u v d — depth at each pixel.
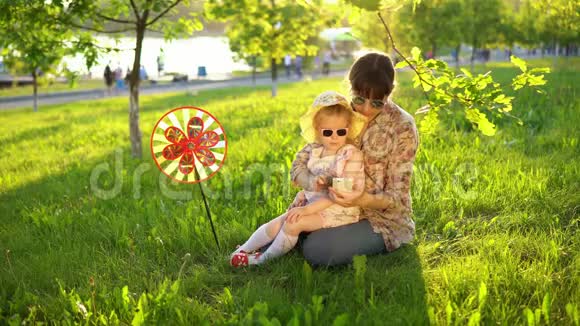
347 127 3.63
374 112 3.60
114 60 8.41
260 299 3.25
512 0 25.09
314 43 38.34
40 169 8.56
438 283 3.42
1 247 4.57
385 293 3.30
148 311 3.12
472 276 3.37
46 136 13.51
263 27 16.20
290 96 19.02
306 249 3.71
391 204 3.67
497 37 25.95
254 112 13.78
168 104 21.67
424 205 4.82
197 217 4.71
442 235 4.28
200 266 3.94
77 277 3.80
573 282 3.28
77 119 17.36
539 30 19.36
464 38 23.94
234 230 4.40
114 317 3.12
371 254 3.77
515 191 4.94
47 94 32.25
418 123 8.60
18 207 5.95
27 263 4.11
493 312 2.93
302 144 7.80
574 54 35.09
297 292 3.37
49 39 7.91
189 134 3.92
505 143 6.93
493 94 3.79
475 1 24.30
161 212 5.12
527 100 9.87
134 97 8.55
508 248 3.85
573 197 4.74
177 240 4.34
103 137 12.27
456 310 2.93
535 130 7.80
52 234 4.72
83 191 6.57
